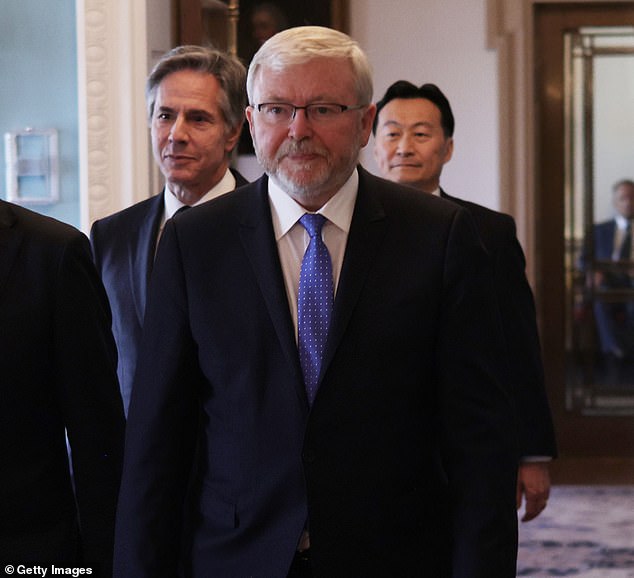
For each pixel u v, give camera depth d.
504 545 3.85
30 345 4.23
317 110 3.76
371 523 3.81
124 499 4.04
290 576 3.84
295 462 3.79
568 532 10.28
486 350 3.94
